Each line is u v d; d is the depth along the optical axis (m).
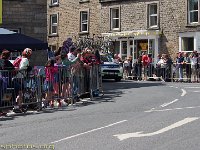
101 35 36.69
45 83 14.12
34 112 13.35
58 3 40.78
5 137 9.30
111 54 32.50
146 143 8.23
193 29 30.91
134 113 12.28
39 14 23.39
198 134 8.98
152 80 29.83
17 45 16.19
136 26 34.28
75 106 14.55
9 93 12.89
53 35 41.25
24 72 13.34
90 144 8.29
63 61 15.12
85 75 16.48
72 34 39.44
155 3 33.09
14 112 13.17
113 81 28.69
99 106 14.27
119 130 9.66
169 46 32.25
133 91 19.70
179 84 24.48
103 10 36.75
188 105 13.76
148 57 30.28
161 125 10.10
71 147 8.08
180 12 31.66
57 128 10.21
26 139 8.99
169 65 28.66
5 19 22.45
